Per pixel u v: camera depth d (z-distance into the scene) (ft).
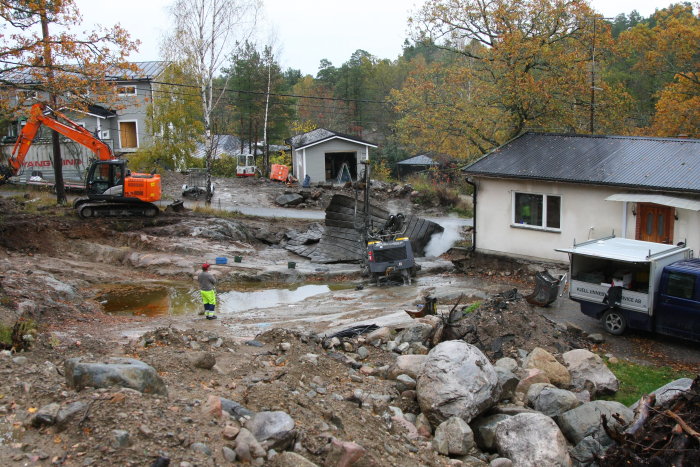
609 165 62.08
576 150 67.51
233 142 222.07
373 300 61.31
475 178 71.67
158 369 29.60
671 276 44.78
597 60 95.35
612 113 94.94
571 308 55.31
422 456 26.71
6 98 75.87
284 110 191.42
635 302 46.21
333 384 32.65
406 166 196.65
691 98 109.29
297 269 74.08
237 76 180.96
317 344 40.22
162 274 72.18
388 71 256.73
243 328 49.88
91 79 73.00
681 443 26.55
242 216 103.14
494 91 93.86
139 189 87.97
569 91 90.89
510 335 42.80
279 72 179.73
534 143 72.18
